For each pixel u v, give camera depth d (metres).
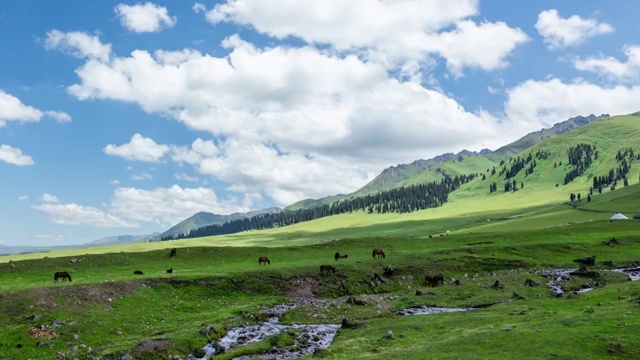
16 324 42.03
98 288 53.25
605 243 107.50
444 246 111.44
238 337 42.91
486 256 91.88
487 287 64.56
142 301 53.88
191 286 62.59
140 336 42.88
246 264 84.75
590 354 28.48
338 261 82.31
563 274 74.31
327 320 49.62
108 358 35.59
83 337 41.12
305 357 34.12
